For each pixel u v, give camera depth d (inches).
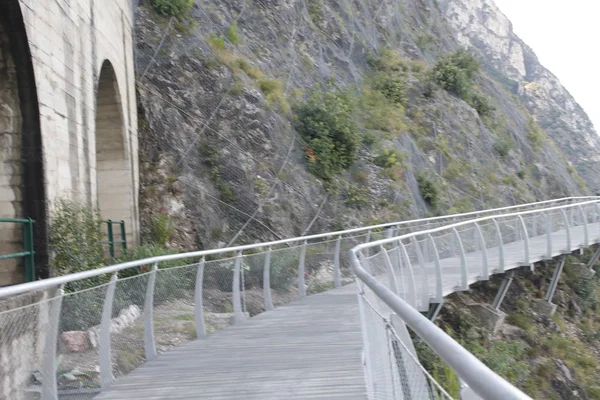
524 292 880.9
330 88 1243.8
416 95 1482.5
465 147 1471.5
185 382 290.5
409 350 112.3
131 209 745.6
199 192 830.5
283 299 563.2
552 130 4023.1
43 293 362.3
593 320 1023.6
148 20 905.5
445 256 689.0
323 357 332.5
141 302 331.6
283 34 1222.3
